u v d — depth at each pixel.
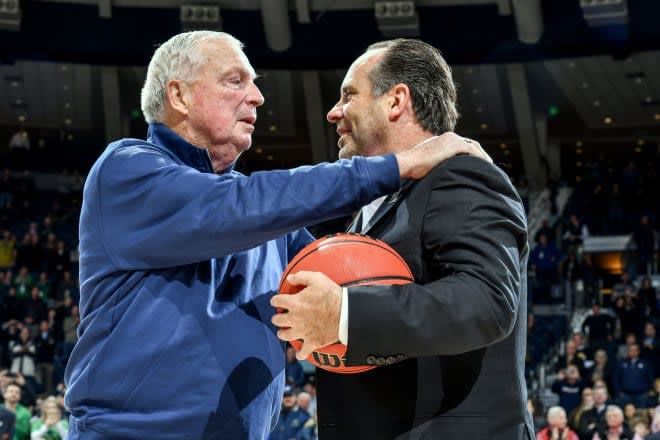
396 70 2.19
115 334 2.13
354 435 1.99
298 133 23.45
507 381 1.98
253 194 2.00
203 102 2.30
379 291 1.78
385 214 2.07
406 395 1.96
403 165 1.99
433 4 18.39
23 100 21.94
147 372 2.11
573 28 18.03
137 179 2.11
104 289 2.20
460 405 1.94
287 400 10.05
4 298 15.66
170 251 2.07
